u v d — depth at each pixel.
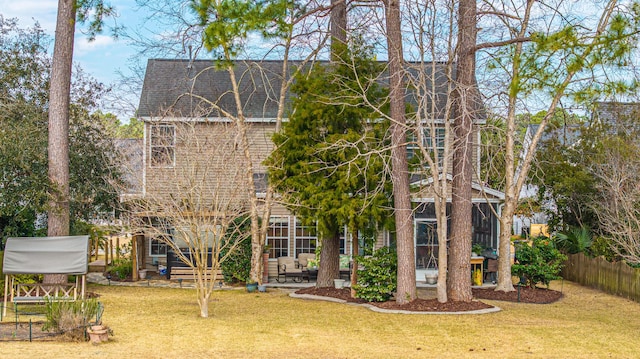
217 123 26.17
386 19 19.50
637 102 27.81
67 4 20.91
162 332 14.87
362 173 20.19
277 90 29.84
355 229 20.61
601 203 25.69
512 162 22.56
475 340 14.60
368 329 15.82
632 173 23.70
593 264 25.58
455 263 19.75
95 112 25.09
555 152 29.42
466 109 18.80
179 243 26.36
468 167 19.78
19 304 18.69
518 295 21.28
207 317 17.20
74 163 23.11
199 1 17.72
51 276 20.47
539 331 15.80
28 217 22.38
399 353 13.16
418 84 18.30
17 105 22.03
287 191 21.78
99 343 13.23
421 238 25.30
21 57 22.98
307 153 21.08
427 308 18.64
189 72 30.41
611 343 14.52
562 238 28.36
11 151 20.14
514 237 34.78
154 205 20.59
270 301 20.92
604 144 26.53
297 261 27.52
